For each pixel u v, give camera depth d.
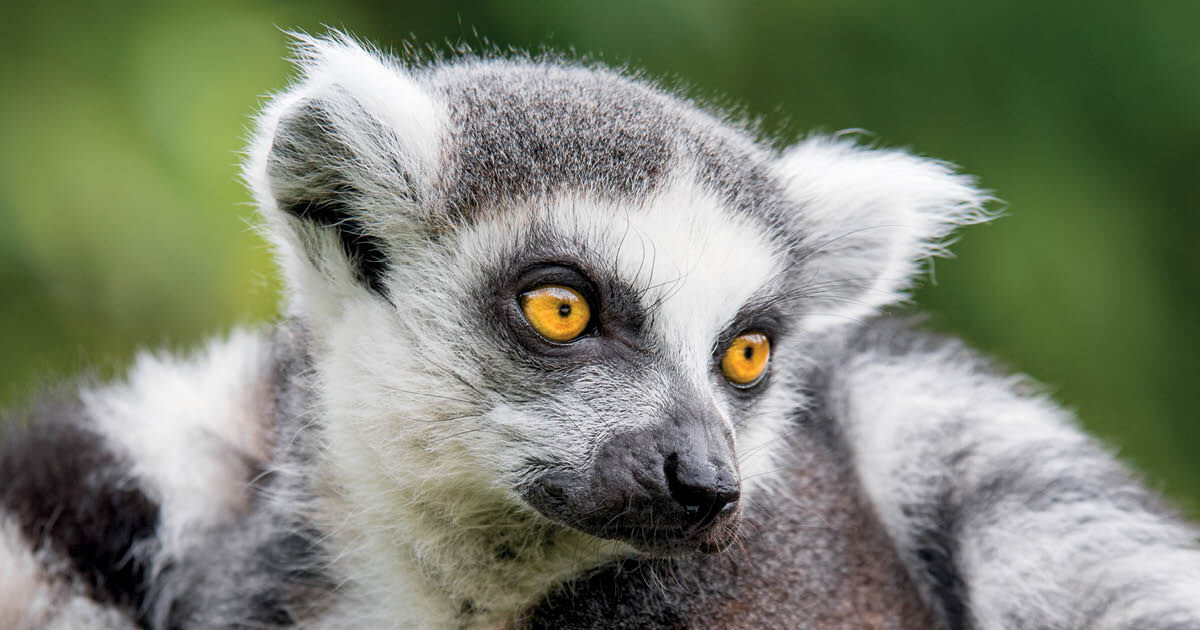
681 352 8.50
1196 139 14.91
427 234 8.85
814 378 10.57
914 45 15.00
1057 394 14.60
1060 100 15.01
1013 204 14.72
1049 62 14.98
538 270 8.51
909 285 10.65
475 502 8.79
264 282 12.23
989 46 15.02
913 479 10.31
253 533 9.81
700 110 10.66
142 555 10.55
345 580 9.25
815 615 9.22
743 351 9.19
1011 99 15.02
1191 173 15.04
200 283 13.25
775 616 9.14
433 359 8.63
